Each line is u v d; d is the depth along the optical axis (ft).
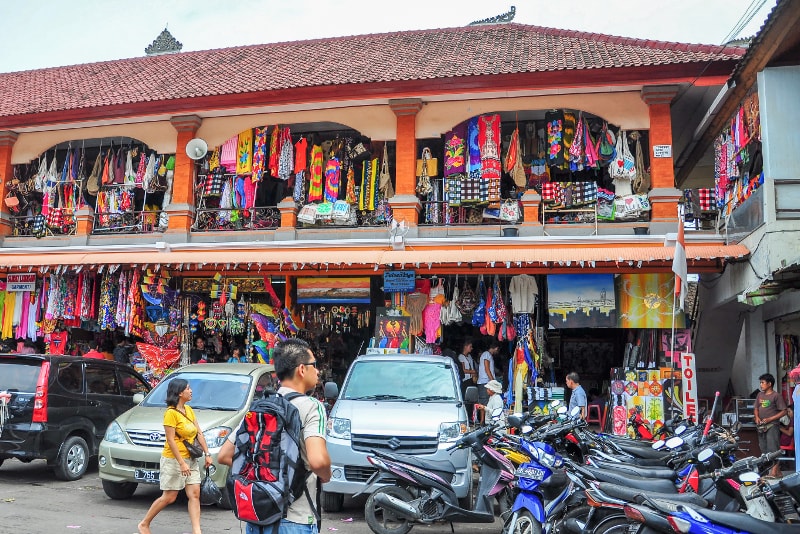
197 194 47.62
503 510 26.78
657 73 39.52
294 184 46.60
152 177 48.06
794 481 16.43
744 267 35.06
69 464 30.81
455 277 41.27
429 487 22.27
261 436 11.68
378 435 24.58
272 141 46.34
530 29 55.88
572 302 38.29
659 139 40.29
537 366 39.58
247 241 44.88
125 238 46.96
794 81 31.86
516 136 42.88
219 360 45.80
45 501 26.48
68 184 51.31
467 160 43.29
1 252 47.70
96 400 32.65
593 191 40.91
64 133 49.90
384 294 43.88
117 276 42.93
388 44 56.44
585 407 34.24
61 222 50.34
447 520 22.63
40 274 45.16
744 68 33.32
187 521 24.08
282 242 43.14
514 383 38.27
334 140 45.83
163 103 45.70
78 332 47.34
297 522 11.66
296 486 11.57
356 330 47.06
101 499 27.32
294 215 44.86
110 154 49.62
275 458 11.53
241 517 11.57
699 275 43.01
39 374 30.32
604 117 41.29
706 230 39.52
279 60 55.11
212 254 41.78
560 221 43.39
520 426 24.02
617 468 21.80
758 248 32.76
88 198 53.47
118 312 41.86
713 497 20.75
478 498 22.94
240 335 47.39
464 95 42.32
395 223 41.27
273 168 46.14
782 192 31.50
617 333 50.52
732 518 15.65
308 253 40.34
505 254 36.94
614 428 36.86
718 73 39.01
